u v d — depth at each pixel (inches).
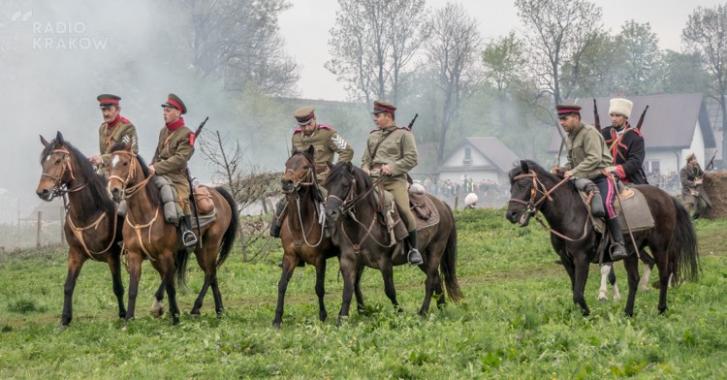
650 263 595.2
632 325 428.8
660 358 350.0
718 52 3437.5
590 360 346.6
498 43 2701.8
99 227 512.7
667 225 492.4
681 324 409.4
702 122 3257.9
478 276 763.4
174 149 520.1
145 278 777.6
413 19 2588.6
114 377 359.6
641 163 532.4
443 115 2903.5
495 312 477.7
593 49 2581.2
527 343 380.5
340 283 727.7
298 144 514.9
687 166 1106.7
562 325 414.6
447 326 425.1
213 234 558.3
